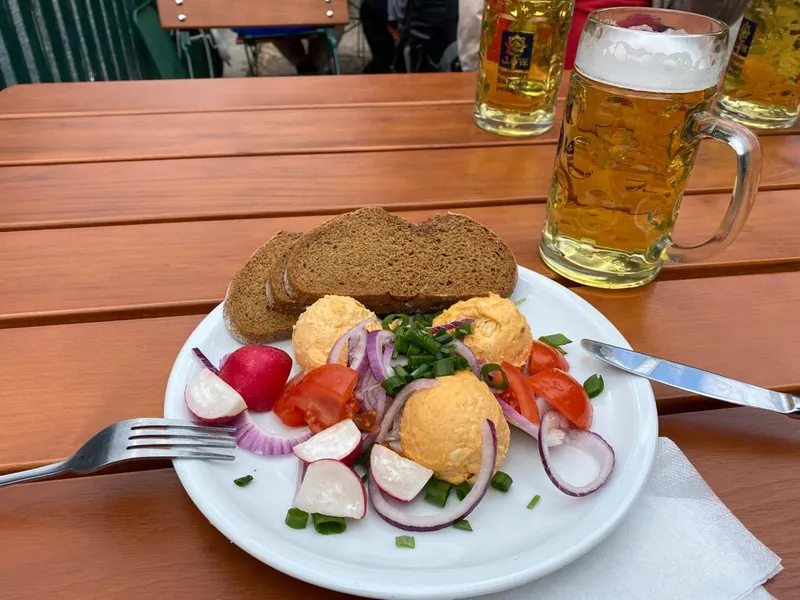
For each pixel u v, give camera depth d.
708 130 0.81
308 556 0.52
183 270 0.95
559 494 0.61
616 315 0.91
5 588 0.53
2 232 1.02
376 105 1.55
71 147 1.29
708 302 0.94
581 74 0.87
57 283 0.91
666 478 0.65
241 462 0.63
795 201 1.21
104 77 2.52
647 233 0.91
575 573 0.57
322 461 0.58
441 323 0.77
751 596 0.55
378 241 0.96
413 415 0.63
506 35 1.30
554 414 0.67
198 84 1.63
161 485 0.63
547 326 0.84
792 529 0.62
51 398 0.72
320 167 1.27
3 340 0.80
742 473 0.67
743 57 1.44
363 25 3.15
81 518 0.59
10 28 2.05
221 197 1.15
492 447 0.60
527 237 1.08
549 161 1.33
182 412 0.66
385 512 0.58
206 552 0.57
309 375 0.67
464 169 1.29
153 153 1.28
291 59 3.15
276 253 0.95
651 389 0.72
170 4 1.79
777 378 0.81
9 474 0.61
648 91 0.80
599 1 2.05
